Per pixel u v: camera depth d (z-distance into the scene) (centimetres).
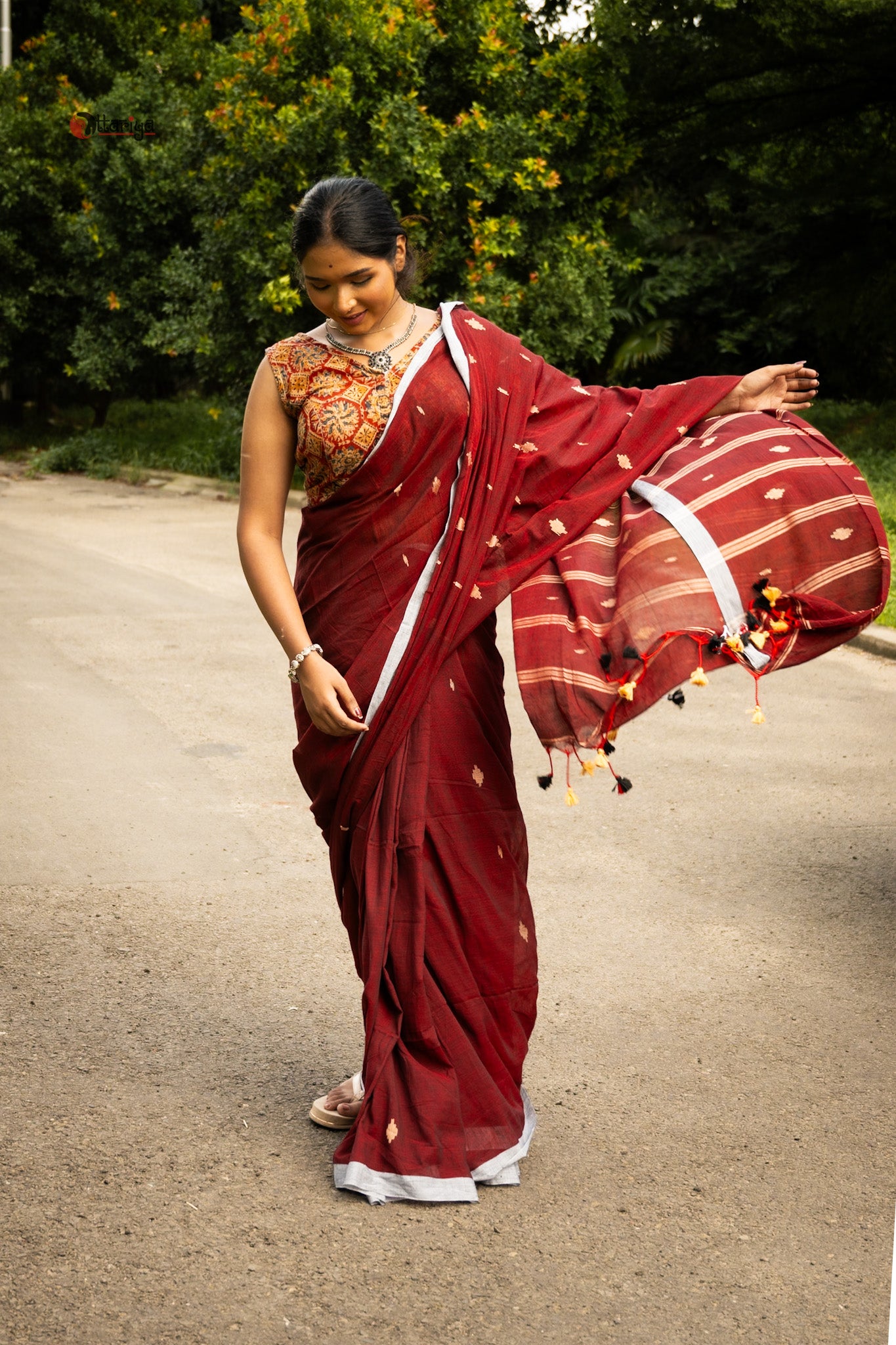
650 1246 246
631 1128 288
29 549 1111
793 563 248
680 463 257
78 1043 322
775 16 1327
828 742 596
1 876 426
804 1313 228
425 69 1412
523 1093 280
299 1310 227
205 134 1598
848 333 1697
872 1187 267
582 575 247
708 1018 339
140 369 1928
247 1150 277
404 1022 258
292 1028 332
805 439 261
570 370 1540
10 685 665
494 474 249
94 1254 241
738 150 1571
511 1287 234
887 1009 345
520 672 244
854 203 1512
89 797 504
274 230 1374
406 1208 257
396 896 254
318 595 259
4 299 1908
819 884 430
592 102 1434
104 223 1833
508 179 1371
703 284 1742
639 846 464
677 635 236
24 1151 274
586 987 356
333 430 248
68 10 2155
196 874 432
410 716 250
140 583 961
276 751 568
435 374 248
